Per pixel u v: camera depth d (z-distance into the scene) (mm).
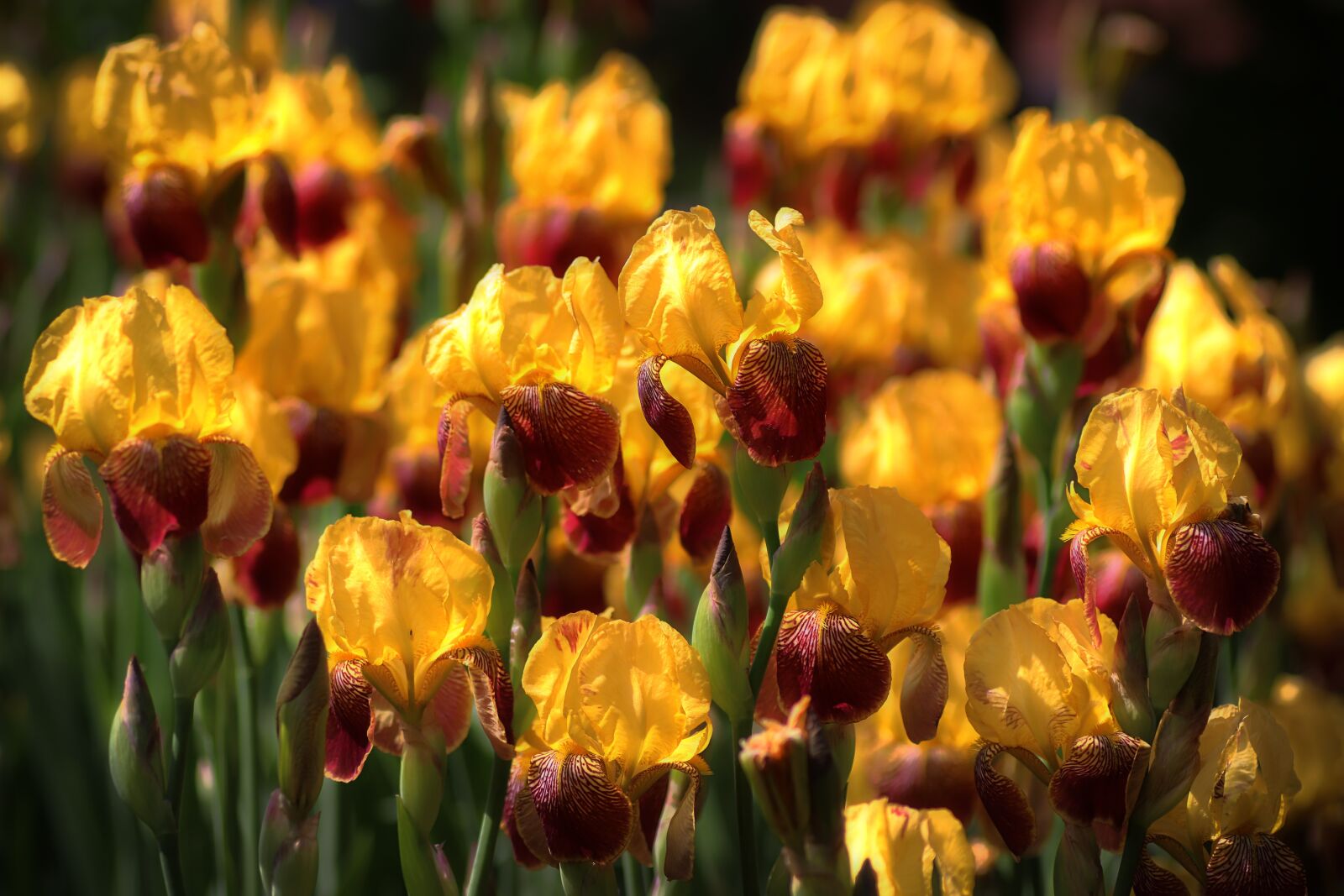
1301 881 2105
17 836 2551
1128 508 2078
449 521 2361
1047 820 2205
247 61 3459
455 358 2119
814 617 2092
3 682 2754
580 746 2061
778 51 3156
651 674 2057
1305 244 7746
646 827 2111
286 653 2455
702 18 8578
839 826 2016
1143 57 3145
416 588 2076
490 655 2086
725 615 2064
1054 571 2283
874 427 2369
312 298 2342
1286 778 2109
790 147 3189
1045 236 2344
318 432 2338
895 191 3209
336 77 2631
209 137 2352
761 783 2016
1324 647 2570
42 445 2820
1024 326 2334
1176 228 7707
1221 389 2375
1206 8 7902
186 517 2092
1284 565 2453
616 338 2109
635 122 2598
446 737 2113
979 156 3240
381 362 2367
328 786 2369
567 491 2121
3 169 3639
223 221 2355
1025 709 2084
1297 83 7895
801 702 2027
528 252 2594
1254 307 2430
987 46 3154
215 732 2250
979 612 2307
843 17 8266
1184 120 7898
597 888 2061
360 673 2092
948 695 2217
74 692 2625
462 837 2344
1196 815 2105
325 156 2602
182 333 2105
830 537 2084
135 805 2100
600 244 2584
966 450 2346
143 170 2355
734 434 2076
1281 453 2484
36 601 2652
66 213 3805
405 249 2711
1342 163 7844
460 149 3512
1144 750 2062
